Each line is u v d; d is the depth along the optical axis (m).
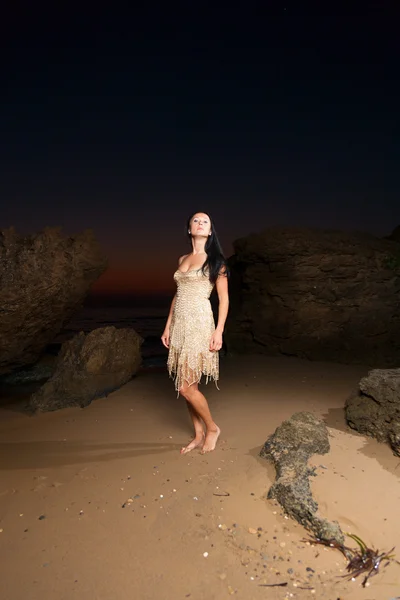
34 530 2.76
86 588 2.30
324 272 7.88
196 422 3.95
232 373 6.77
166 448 3.96
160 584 2.33
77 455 3.85
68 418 4.83
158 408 5.11
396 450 3.59
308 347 7.86
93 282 6.49
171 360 3.82
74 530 2.76
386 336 8.09
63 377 5.35
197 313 3.74
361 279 7.98
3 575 2.38
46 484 3.33
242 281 8.56
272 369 7.00
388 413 3.78
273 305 8.04
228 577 2.38
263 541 2.66
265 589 2.30
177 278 3.83
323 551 2.58
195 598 2.24
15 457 3.82
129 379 6.20
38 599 2.23
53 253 5.76
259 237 8.02
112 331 5.80
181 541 2.65
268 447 3.61
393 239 9.36
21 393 6.14
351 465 3.37
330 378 6.41
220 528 2.77
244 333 8.34
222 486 3.23
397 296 8.13
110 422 4.67
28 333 5.99
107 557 2.52
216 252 3.81
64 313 6.39
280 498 2.96
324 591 2.29
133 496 3.14
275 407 4.96
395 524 2.75
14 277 5.43
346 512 2.85
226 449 3.85
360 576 2.39
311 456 3.45
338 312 7.91
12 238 5.67
